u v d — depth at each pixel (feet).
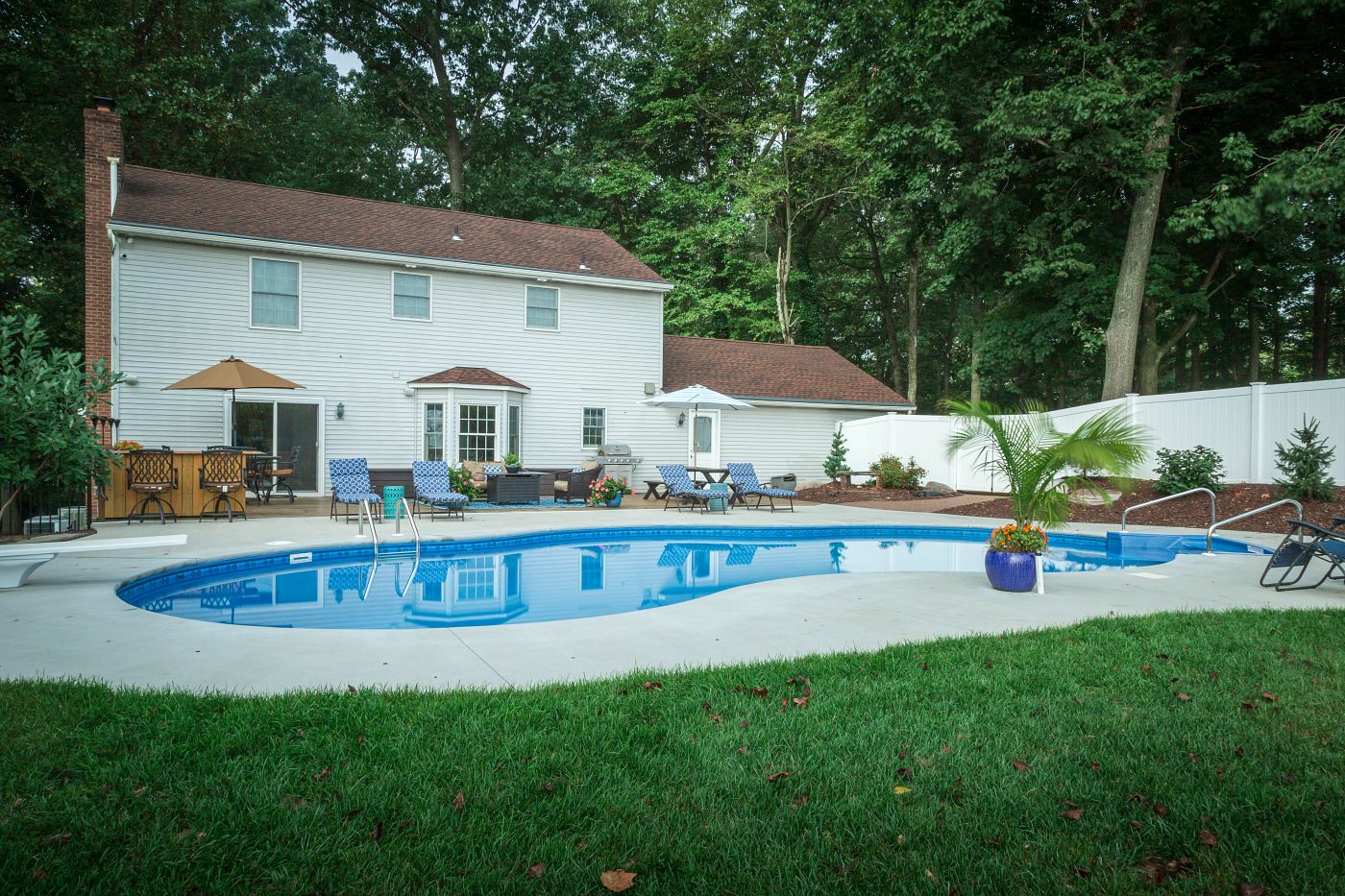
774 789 9.38
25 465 24.91
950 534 43.24
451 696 12.35
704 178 108.17
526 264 63.62
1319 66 56.90
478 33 100.07
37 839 7.90
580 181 99.96
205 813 8.47
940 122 57.16
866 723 11.50
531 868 7.64
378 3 100.07
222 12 85.81
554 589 27.09
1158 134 55.11
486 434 60.54
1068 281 65.51
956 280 72.95
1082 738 11.04
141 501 40.45
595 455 67.36
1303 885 7.56
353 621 21.25
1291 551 24.16
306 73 121.90
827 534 43.29
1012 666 14.67
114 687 12.84
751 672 14.15
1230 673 14.19
